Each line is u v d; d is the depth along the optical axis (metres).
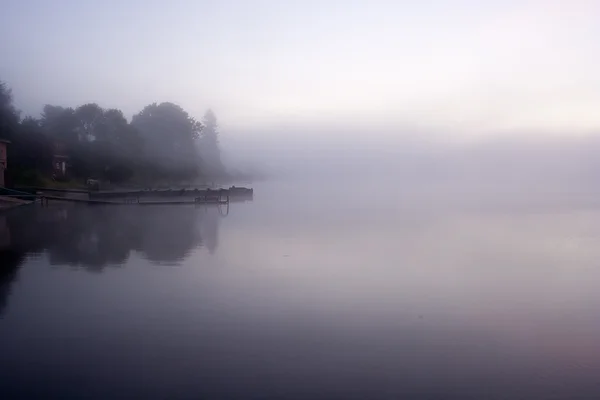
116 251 14.49
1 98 38.41
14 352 6.59
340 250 14.93
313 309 8.67
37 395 5.36
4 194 31.14
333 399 5.30
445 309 8.77
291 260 13.29
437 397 5.39
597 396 5.43
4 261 12.85
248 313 8.41
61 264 12.52
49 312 8.39
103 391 5.45
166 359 6.37
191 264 12.66
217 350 6.70
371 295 9.70
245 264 12.69
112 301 9.12
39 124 47.47
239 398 5.31
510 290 10.16
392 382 5.75
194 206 33.31
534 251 14.95
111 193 36.94
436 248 15.42
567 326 7.88
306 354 6.58
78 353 6.56
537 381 5.80
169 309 8.60
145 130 66.44
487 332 7.55
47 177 41.31
